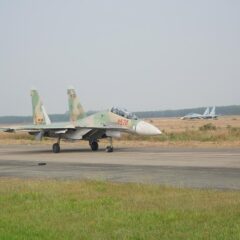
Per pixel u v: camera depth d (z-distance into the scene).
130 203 17.33
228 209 15.52
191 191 20.03
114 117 51.53
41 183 23.36
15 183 23.92
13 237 12.91
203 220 14.26
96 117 53.00
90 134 52.19
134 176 27.77
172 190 20.41
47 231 13.48
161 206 16.53
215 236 12.46
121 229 13.57
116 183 23.42
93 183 23.03
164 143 63.38
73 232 13.36
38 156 47.03
